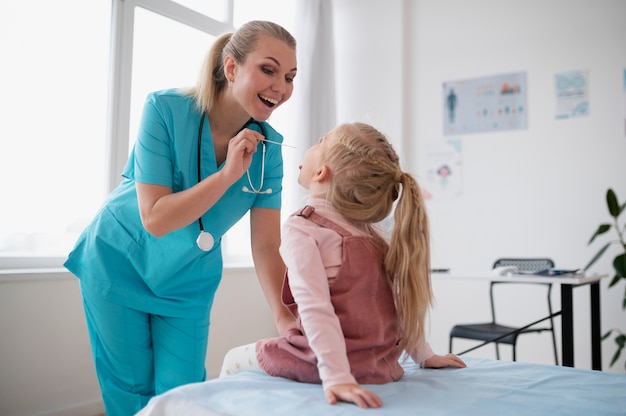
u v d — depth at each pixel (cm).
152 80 284
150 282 135
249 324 324
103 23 256
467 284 353
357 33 398
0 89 220
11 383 204
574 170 328
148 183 124
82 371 229
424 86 376
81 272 138
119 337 135
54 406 218
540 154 337
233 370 115
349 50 400
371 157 109
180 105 131
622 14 321
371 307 103
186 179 132
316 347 92
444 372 115
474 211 354
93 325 137
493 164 350
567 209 328
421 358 120
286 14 385
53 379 218
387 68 385
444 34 372
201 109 133
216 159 141
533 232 337
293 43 127
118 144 256
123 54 258
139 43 278
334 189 109
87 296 137
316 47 365
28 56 228
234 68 125
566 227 328
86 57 249
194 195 114
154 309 136
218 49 132
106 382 139
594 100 325
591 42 328
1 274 200
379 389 95
